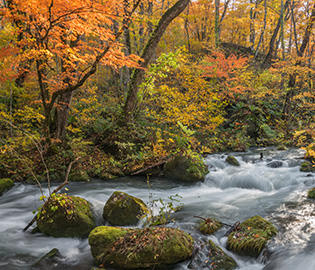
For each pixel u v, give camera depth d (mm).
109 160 8477
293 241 3658
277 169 7984
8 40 7617
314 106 13531
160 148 8703
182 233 3814
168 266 3418
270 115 14742
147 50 9453
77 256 3816
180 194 6715
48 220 4344
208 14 22172
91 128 10297
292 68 13156
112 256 3414
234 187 7227
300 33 17938
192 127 11508
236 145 11750
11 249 3965
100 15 4590
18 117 9141
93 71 6172
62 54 5898
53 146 7938
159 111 11539
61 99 8156
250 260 3490
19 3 4641
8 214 5312
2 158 7434
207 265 3354
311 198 5375
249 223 4180
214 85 14234
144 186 7309
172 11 9133
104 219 4801
